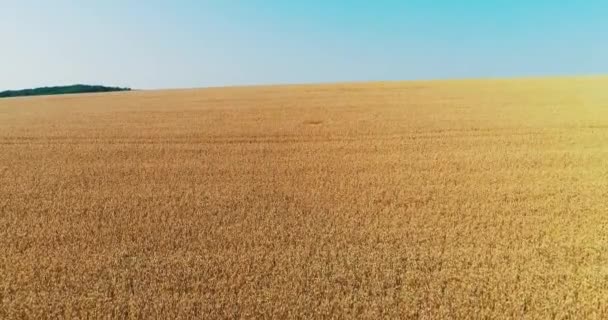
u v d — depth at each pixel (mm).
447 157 15219
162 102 34750
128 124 23359
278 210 10352
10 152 17438
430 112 24688
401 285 6758
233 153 16547
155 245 8492
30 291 6711
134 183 12992
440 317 5852
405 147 16844
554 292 6328
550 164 14086
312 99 32531
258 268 7379
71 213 10492
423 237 8586
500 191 11445
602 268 7098
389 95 33500
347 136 19047
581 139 17469
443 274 7055
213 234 8945
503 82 41594
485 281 6785
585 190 11383
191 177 13492
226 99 35094
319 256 7812
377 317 5941
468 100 29266
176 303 6355
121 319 6039
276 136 19391
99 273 7418
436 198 10992
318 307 6117
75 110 31094
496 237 8492
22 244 8633
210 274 7215
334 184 12453
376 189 11844
